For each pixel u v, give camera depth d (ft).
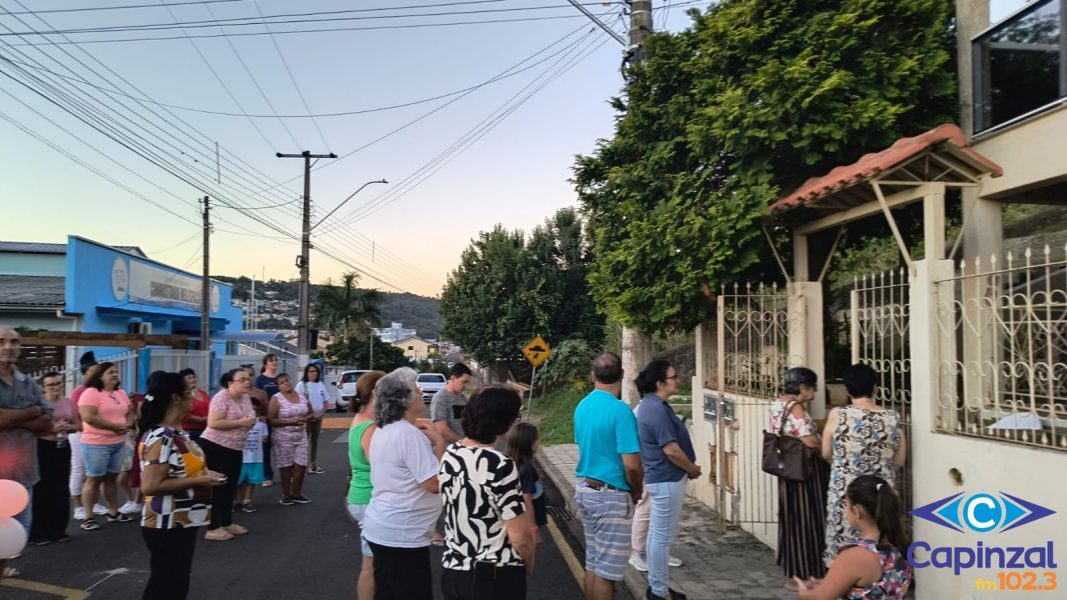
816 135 24.61
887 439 15.92
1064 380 15.56
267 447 34.45
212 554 23.17
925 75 24.80
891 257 38.47
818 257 29.37
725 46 27.73
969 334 15.55
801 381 18.57
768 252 28.27
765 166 25.53
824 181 20.53
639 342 31.30
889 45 25.55
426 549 13.26
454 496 11.19
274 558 22.72
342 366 173.17
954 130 17.37
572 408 73.36
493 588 10.80
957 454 14.83
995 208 25.09
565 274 104.17
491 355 104.68
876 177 17.72
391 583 13.06
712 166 27.35
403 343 332.39
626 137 32.22
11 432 19.49
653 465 17.24
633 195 30.01
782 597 18.22
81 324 62.69
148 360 55.98
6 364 19.60
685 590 18.71
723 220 24.75
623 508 15.74
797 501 18.92
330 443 54.34
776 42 26.11
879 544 10.64
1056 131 22.08
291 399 31.09
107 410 26.22
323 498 32.40
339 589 19.72
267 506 30.63
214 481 14.80
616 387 16.34
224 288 104.83
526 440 18.75
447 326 109.40
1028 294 13.52
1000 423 14.17
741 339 25.95
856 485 10.89
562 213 104.83
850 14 24.77
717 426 26.21
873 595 10.37
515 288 104.27
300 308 83.41
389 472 13.14
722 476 24.44
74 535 25.35
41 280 73.00
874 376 16.31
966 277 15.37
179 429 14.98
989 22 25.21
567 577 21.38
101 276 65.87
